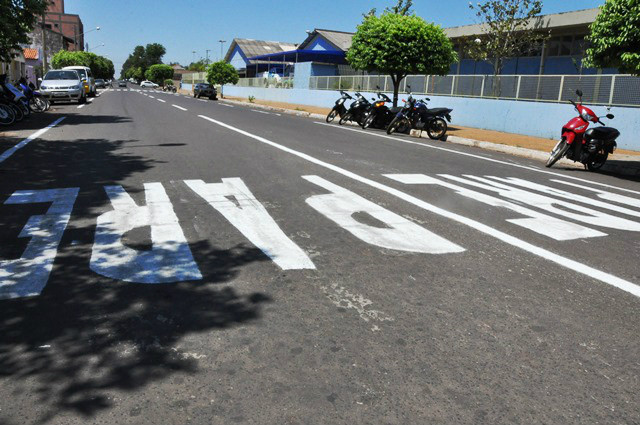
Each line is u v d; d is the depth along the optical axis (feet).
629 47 31.37
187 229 15.69
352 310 10.72
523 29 75.72
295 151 33.86
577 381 8.44
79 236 14.76
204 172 25.13
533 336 9.88
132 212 17.43
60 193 20.12
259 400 7.71
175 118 60.13
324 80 113.19
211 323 10.00
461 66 94.84
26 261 12.78
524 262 13.93
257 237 15.17
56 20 404.77
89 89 114.83
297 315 10.42
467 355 9.12
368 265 13.25
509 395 8.00
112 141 36.78
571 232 17.01
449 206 19.99
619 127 48.98
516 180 27.53
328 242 14.94
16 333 9.41
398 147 40.37
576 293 12.00
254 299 11.07
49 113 65.26
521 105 59.26
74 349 8.94
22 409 7.37
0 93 49.83
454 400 7.84
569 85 54.39
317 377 8.32
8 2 51.75
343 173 26.32
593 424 7.38
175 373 8.32
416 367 8.70
